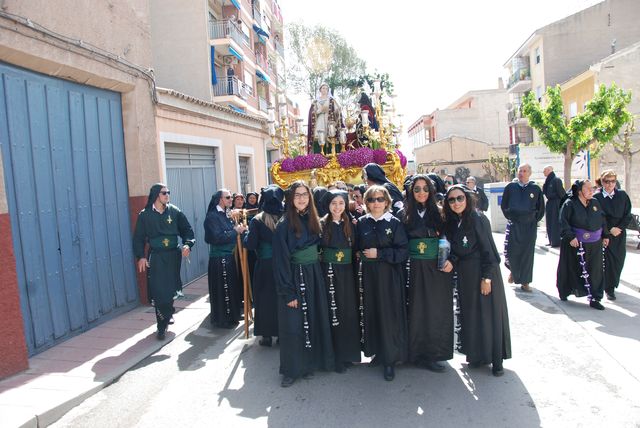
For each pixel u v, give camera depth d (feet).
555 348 18.08
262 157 50.83
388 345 15.87
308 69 98.68
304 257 16.19
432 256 16.25
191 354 19.52
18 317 17.21
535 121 53.31
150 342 20.65
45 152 20.44
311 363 16.29
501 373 15.96
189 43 70.44
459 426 12.84
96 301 23.06
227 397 15.39
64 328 20.89
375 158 30.01
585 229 22.85
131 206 26.17
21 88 19.34
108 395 15.90
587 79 80.84
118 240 25.07
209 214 23.13
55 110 21.20
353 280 16.75
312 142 34.09
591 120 49.80
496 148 149.38
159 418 14.21
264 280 19.45
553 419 12.95
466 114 163.63
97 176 23.77
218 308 22.85
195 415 14.30
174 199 31.48
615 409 13.34
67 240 21.39
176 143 31.83
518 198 26.50
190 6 70.44
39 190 19.94
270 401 14.94
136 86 26.16
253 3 96.89
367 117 31.89
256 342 20.79
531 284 28.53
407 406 14.11
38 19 19.35
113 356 18.98
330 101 33.06
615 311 22.38
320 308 16.38
